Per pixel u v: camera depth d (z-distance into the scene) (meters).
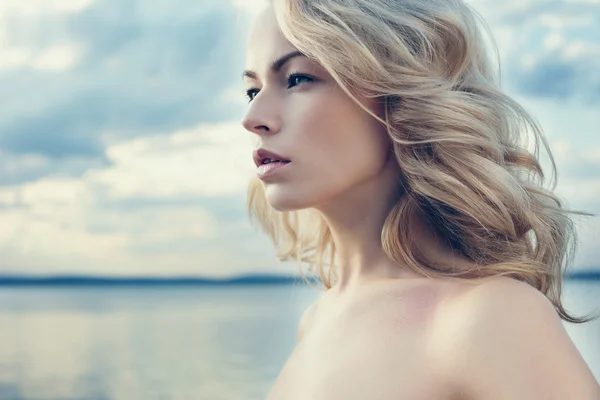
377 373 0.83
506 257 0.87
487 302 0.77
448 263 0.90
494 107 0.97
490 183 0.88
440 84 0.92
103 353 16.02
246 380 12.00
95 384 12.16
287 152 0.91
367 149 0.92
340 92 0.91
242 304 39.16
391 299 0.90
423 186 0.90
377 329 0.88
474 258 0.89
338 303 1.00
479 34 1.06
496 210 0.88
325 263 1.33
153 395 11.03
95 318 28.55
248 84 1.00
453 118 0.90
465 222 0.89
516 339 0.73
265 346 16.19
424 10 0.96
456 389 0.76
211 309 34.16
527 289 0.78
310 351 0.97
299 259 1.36
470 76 0.99
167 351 15.96
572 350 0.74
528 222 0.90
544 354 0.72
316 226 1.34
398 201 0.94
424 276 0.90
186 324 23.61
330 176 0.91
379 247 0.96
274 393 1.00
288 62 0.93
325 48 0.89
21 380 12.71
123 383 12.16
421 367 0.80
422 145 0.91
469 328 0.76
